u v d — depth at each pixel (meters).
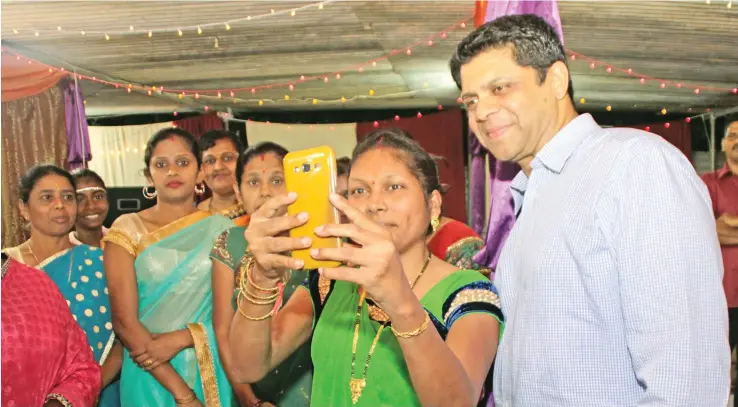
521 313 1.26
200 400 2.78
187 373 2.78
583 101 5.78
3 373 1.73
